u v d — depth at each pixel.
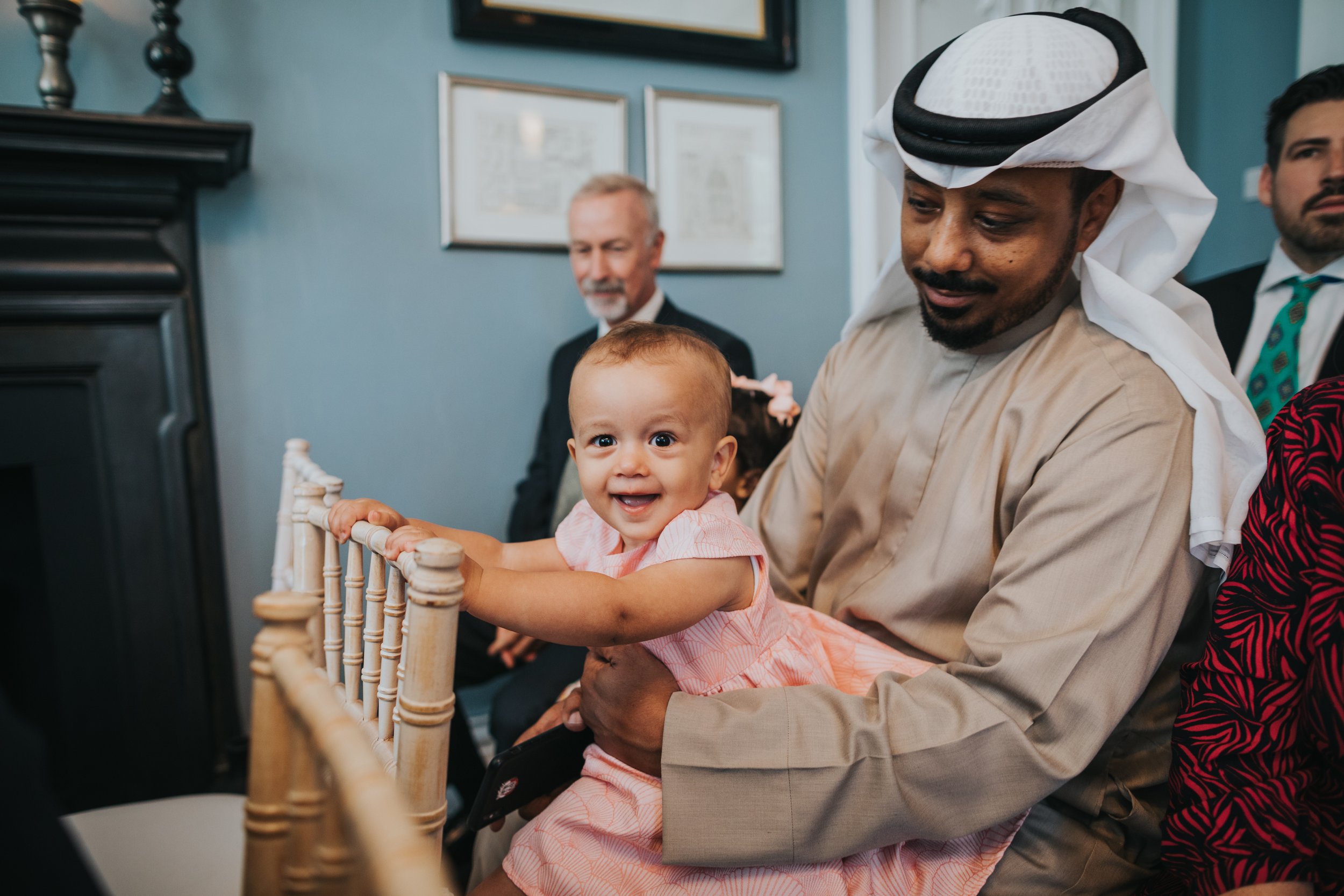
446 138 2.29
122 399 1.99
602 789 0.89
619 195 2.15
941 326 1.04
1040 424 0.98
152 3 2.05
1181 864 0.81
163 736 2.07
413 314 2.33
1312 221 1.76
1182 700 0.89
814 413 1.33
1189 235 0.95
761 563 0.94
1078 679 0.82
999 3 2.75
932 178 0.94
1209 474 0.87
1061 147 0.87
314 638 1.00
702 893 0.82
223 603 2.13
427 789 0.69
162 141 1.84
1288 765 0.80
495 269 2.39
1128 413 0.92
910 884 0.86
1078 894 0.89
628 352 0.89
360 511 0.89
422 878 0.31
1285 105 1.80
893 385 1.20
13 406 1.93
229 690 2.14
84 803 2.04
